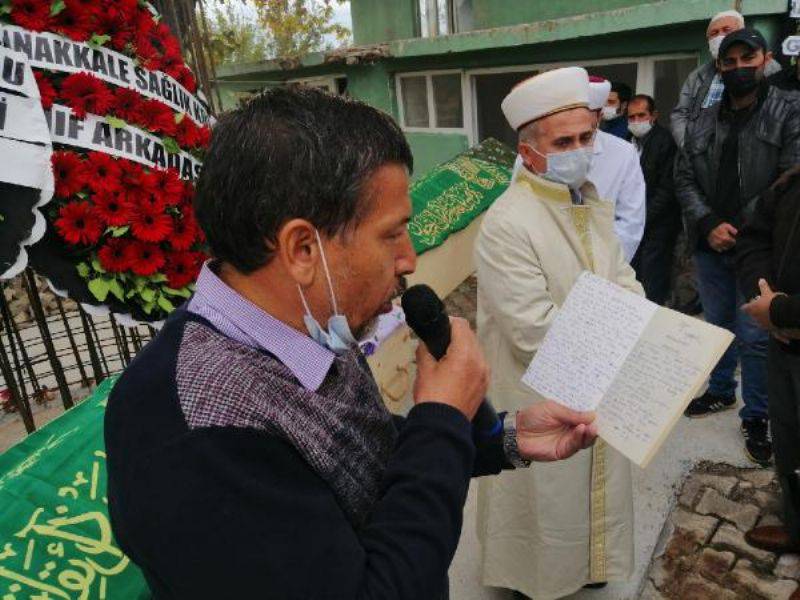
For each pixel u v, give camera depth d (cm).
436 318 79
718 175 294
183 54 231
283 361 72
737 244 213
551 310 171
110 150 156
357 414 79
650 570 224
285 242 66
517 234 173
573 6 531
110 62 162
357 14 832
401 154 72
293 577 60
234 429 61
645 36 451
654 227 379
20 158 138
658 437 112
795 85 289
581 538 187
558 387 124
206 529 59
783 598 206
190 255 166
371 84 783
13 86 140
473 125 681
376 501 79
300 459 67
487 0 604
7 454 135
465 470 75
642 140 380
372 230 70
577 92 171
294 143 64
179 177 169
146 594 115
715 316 303
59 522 119
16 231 138
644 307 122
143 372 66
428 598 68
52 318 461
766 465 264
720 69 286
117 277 155
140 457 61
